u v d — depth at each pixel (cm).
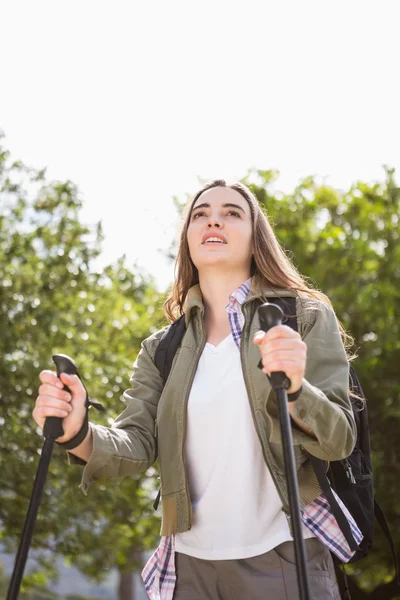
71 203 1220
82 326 1195
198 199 321
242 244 308
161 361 307
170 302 339
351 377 310
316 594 272
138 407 304
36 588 1914
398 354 1266
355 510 284
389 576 1378
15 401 1082
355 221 1466
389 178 1465
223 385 288
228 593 281
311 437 264
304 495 277
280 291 302
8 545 1262
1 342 1096
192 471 289
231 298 302
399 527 1235
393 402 1243
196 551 283
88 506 1127
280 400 233
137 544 1407
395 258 1370
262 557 275
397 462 1259
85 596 3609
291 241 1388
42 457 245
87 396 259
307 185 1477
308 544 276
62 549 1120
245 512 280
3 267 1155
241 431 283
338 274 1384
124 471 284
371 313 1310
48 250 1214
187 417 289
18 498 1111
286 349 236
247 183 1465
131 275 1287
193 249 312
